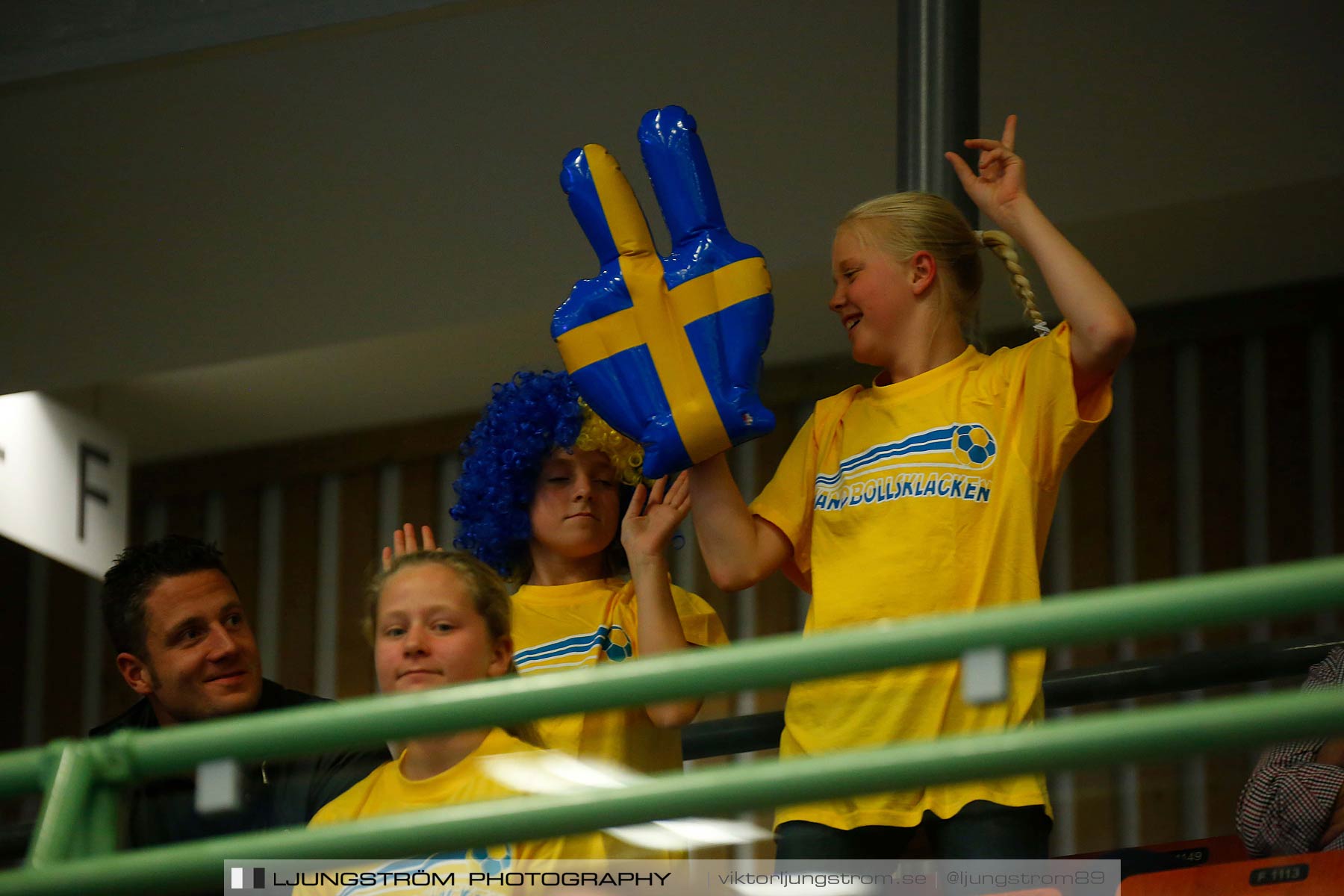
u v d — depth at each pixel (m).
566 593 12.41
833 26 22.77
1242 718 6.29
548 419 12.65
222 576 12.85
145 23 23.61
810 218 22.97
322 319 25.64
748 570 11.28
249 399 30.59
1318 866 9.62
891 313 11.52
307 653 31.78
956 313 11.56
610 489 12.66
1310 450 27.30
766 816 8.31
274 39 23.33
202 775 7.40
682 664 6.90
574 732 9.65
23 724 32.03
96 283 26.03
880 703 9.97
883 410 11.28
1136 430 28.02
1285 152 22.31
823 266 24.30
